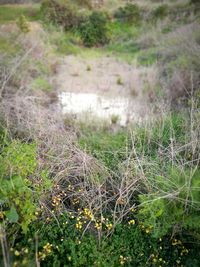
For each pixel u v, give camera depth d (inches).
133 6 515.2
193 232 138.5
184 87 255.9
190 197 136.5
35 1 525.3
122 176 156.8
